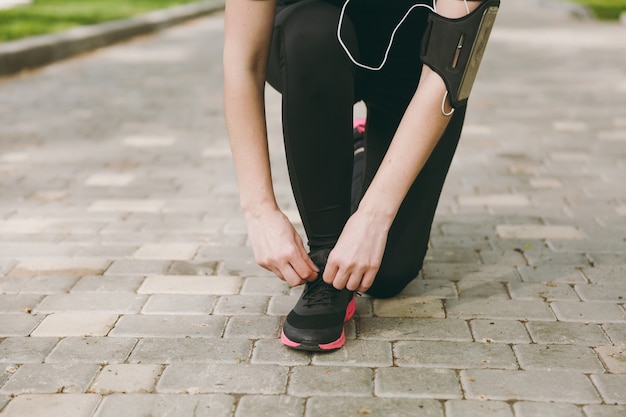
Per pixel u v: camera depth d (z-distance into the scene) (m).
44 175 3.26
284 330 1.72
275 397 1.53
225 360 1.68
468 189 3.04
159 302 1.98
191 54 7.25
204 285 2.10
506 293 2.04
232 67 1.57
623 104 4.81
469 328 1.83
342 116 1.61
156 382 1.59
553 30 9.84
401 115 1.81
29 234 2.52
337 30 1.57
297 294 2.04
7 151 3.67
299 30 1.57
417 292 2.04
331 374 1.61
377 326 1.84
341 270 1.59
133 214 2.74
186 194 3.00
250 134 1.59
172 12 10.52
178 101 4.91
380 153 1.86
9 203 2.87
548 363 1.66
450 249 2.37
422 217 1.85
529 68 6.38
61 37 7.03
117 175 3.27
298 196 1.69
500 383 1.58
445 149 1.79
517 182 3.14
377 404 1.50
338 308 1.71
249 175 1.60
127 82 5.65
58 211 2.78
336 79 1.58
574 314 1.91
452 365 1.65
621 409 1.48
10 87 5.43
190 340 1.77
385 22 1.69
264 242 1.60
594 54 7.32
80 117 4.44
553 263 2.25
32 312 1.93
